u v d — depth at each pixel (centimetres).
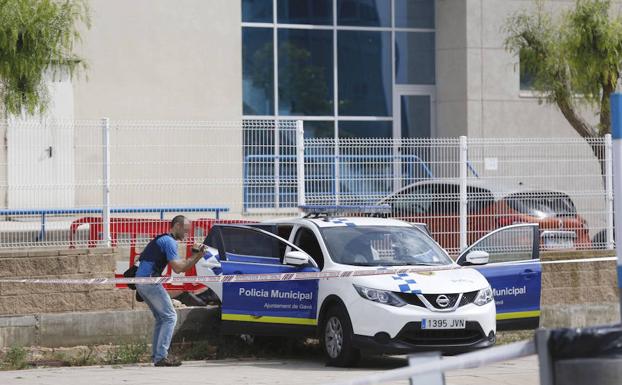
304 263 2062
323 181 2572
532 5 4184
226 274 2167
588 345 783
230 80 3775
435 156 2633
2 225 2330
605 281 2780
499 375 1922
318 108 4141
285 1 4109
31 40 2262
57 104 3519
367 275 1995
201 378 1867
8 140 2328
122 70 3641
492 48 4172
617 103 981
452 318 1962
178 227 2067
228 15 3775
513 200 2680
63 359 2180
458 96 4166
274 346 2327
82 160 2405
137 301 2256
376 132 4216
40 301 2347
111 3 3628
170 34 3703
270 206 2558
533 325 2238
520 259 2286
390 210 2295
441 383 826
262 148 2552
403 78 4247
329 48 4166
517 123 4184
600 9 3238
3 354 2191
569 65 3334
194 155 2509
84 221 2409
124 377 1889
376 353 1961
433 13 4275
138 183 2466
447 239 2622
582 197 2770
